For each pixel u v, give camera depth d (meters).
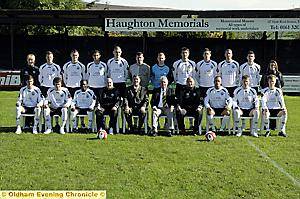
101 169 7.35
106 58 23.66
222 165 7.66
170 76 10.86
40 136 10.07
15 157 8.07
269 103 10.59
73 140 9.64
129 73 11.02
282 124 10.52
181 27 21.80
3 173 7.03
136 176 6.97
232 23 21.72
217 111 10.65
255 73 11.01
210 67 10.91
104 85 10.99
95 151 8.61
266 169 7.43
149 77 10.98
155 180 6.78
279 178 6.93
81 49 23.91
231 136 10.31
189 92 10.48
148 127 11.06
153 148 8.92
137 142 9.52
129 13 21.83
